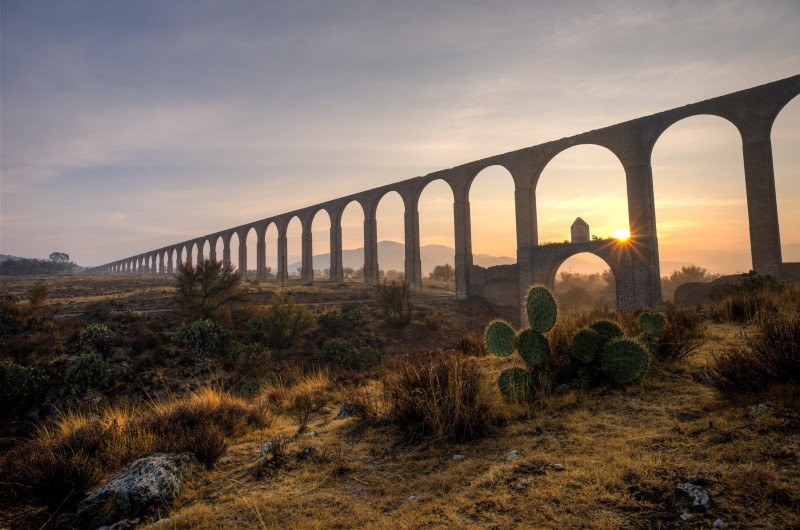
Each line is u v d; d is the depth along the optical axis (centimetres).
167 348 1991
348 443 520
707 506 255
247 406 762
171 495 418
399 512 325
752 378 420
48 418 1321
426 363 622
